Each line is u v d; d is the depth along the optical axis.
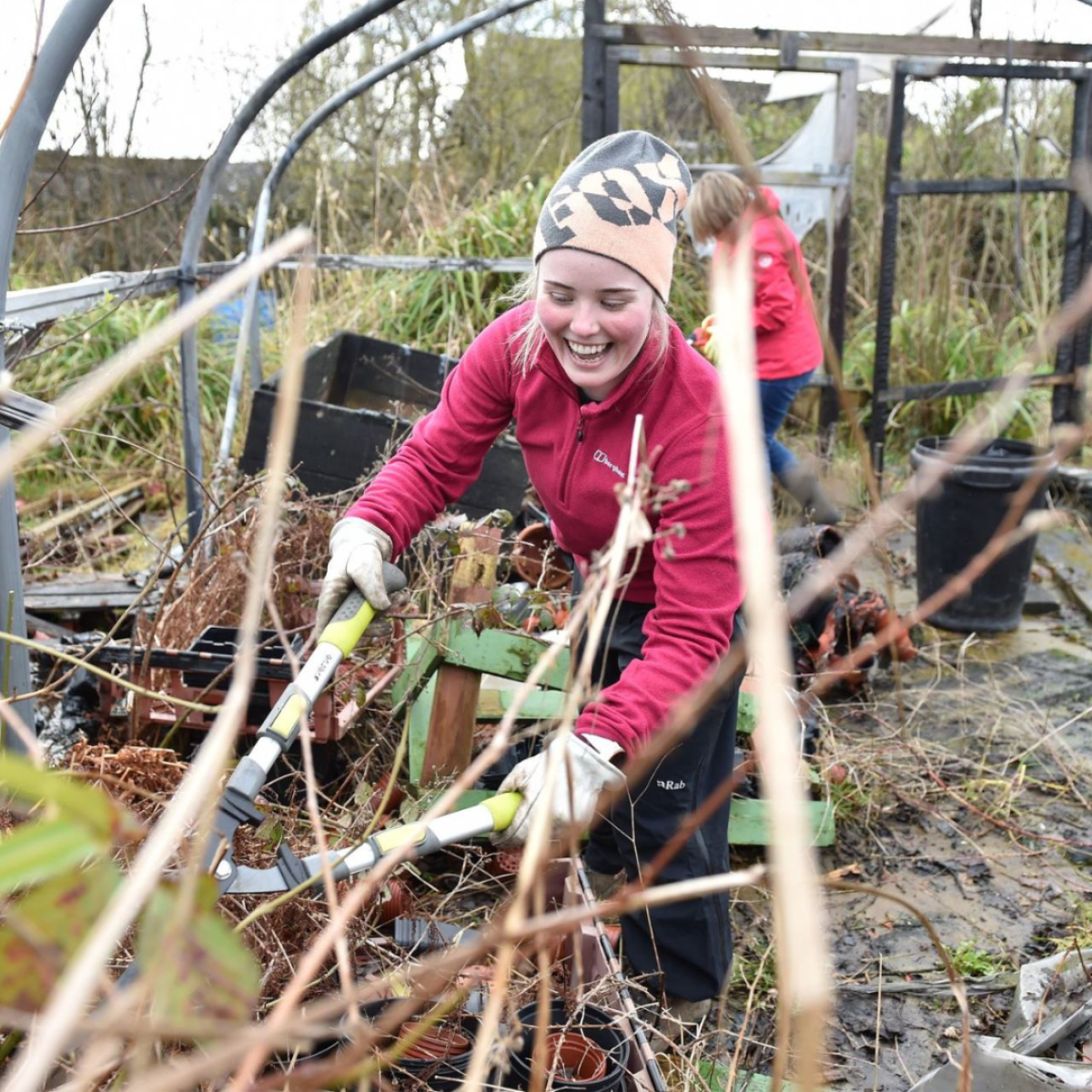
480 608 2.40
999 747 3.60
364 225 8.63
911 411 6.66
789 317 4.28
